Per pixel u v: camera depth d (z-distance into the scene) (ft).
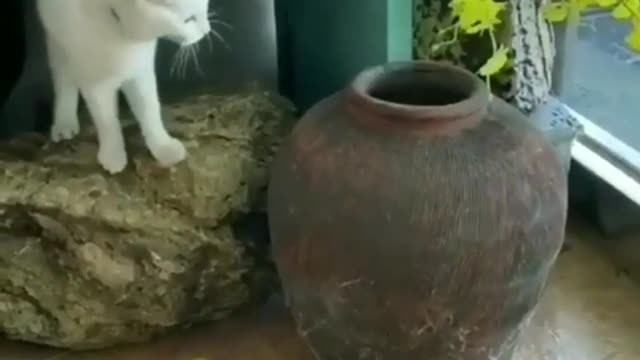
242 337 4.30
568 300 4.47
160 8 3.50
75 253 3.90
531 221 3.44
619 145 4.76
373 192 3.37
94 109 3.90
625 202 4.55
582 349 4.20
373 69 3.78
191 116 4.24
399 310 3.49
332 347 3.79
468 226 3.35
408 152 3.41
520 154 3.48
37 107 4.67
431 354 3.64
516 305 3.60
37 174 3.99
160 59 4.88
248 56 5.07
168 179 3.97
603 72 4.80
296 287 3.70
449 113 3.45
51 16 3.77
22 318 4.04
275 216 3.68
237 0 4.95
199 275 4.06
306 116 3.73
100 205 3.88
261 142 4.21
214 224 4.03
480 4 3.74
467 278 3.42
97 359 4.17
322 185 3.46
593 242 4.78
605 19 4.68
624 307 4.42
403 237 3.35
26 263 3.95
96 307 4.00
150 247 3.93
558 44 4.68
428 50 4.21
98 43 3.70
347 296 3.52
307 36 4.83
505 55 4.01
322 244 3.48
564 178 3.64
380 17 4.04
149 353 4.21
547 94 4.43
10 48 4.52
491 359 3.75
